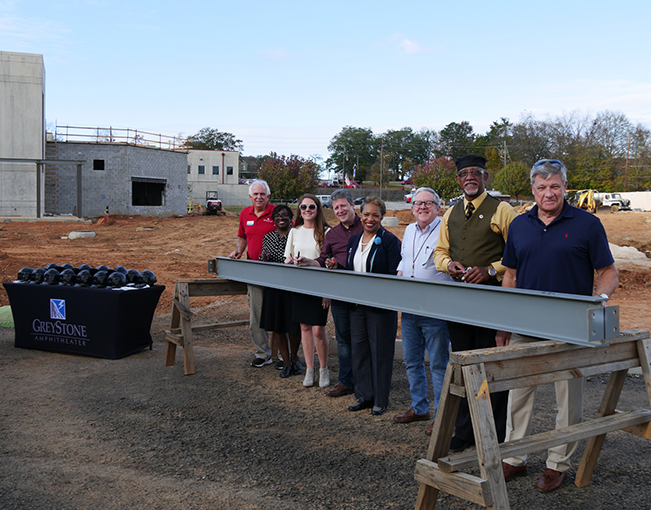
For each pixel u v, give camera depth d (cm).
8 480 334
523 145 7581
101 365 603
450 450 378
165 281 1273
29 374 567
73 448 386
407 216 3059
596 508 303
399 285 378
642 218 2756
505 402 358
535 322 286
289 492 323
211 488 327
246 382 552
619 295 1152
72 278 651
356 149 12525
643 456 375
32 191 3319
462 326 370
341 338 503
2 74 3228
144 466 358
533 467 360
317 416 458
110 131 3778
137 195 4209
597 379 571
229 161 6475
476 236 378
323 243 547
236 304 1023
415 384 441
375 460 370
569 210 320
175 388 527
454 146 11819
